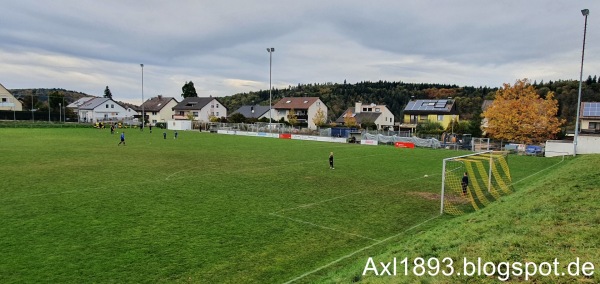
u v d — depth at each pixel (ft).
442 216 47.16
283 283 27.22
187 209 47.09
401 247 32.68
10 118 271.49
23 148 112.98
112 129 187.93
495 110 149.59
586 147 116.26
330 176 75.97
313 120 291.99
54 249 32.45
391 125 307.58
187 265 30.01
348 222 43.62
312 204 51.93
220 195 55.72
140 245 33.99
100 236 36.04
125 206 47.60
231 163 91.71
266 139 184.55
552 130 141.79
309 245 35.55
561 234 27.58
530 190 51.52
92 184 61.05
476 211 46.44
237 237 37.14
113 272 28.27
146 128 260.83
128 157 97.91
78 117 330.34
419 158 111.55
